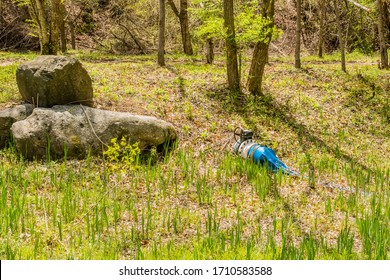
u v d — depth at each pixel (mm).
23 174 10969
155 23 28109
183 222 9336
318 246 8289
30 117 11914
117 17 28547
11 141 12133
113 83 15867
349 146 14445
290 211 10086
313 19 30734
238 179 11508
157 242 8547
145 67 18750
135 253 8195
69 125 11812
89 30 29141
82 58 21719
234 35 15781
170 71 18188
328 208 10117
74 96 12617
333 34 29438
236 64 16172
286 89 17250
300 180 11664
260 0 19672
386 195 11172
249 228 9273
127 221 9367
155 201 10305
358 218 9555
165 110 14406
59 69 12266
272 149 12461
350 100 17031
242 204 10328
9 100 13719
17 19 27875
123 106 14062
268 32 15406
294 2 31625
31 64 12539
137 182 11023
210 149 13008
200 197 10438
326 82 18250
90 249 8086
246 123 14570
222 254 7938
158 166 11695
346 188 11508
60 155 11703
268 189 10906
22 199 9617
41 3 15516
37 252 7969
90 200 9992
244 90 16484
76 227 8891
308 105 16266
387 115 16484
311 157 13312
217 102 15477
